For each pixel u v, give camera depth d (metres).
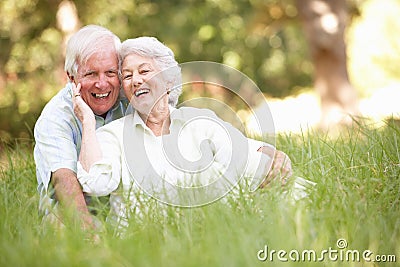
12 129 15.88
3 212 4.23
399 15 21.88
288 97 23.88
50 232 3.92
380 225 3.91
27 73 16.39
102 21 17.12
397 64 21.38
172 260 3.41
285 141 6.03
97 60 4.67
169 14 18.91
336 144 5.69
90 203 4.63
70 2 15.74
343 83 16.02
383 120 5.70
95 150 4.45
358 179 4.55
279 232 3.62
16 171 5.61
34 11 16.77
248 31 20.12
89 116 4.56
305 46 24.73
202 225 3.90
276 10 19.33
